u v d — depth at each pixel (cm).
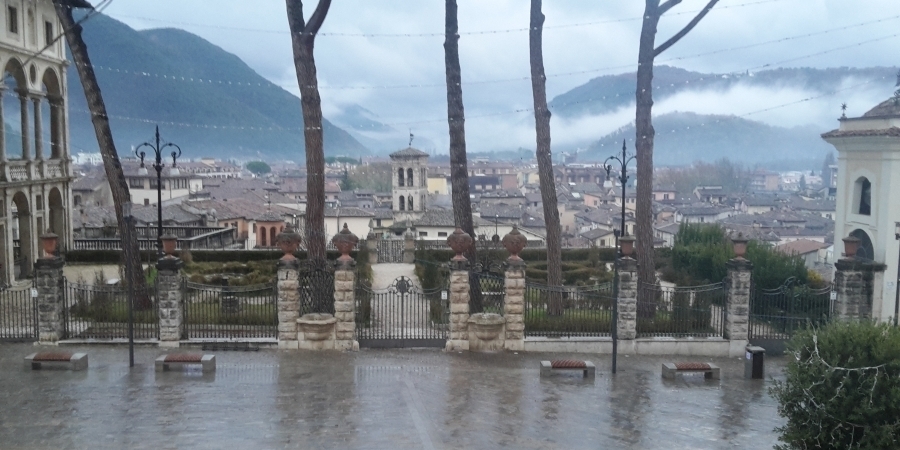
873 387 1432
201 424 1725
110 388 2047
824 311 2769
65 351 2450
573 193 15925
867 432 1443
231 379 2170
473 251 3125
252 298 3216
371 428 1712
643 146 3356
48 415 1781
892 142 3195
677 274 4550
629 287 2717
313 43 2984
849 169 3522
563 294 3012
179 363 2261
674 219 11444
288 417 1794
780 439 1559
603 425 1811
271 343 2602
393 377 2234
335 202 12356
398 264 5484
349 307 2606
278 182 17412
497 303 2989
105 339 2594
